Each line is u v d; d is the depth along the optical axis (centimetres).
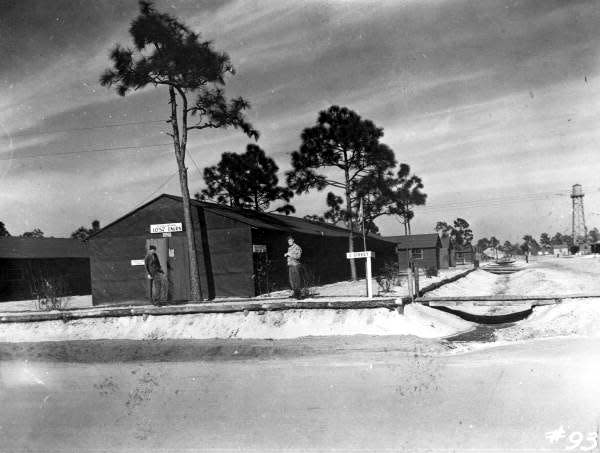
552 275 3145
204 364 1041
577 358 858
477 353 979
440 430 562
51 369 1045
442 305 1608
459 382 750
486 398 664
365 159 2847
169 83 1895
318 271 2719
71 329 1547
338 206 3331
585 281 2561
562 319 1213
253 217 2453
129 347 1291
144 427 626
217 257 2080
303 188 2886
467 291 2434
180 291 2117
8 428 635
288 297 1786
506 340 1109
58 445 575
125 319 1538
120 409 710
